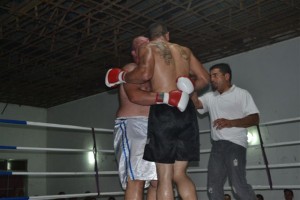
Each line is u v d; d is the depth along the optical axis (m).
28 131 10.36
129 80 2.06
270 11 5.49
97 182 3.62
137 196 2.30
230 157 2.86
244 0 5.20
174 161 2.00
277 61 6.14
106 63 7.49
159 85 2.05
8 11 5.04
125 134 2.35
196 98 2.74
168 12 5.27
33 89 9.27
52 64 7.47
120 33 6.00
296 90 5.83
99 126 9.30
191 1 4.98
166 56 2.08
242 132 2.92
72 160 9.77
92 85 9.03
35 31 5.71
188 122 2.04
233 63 6.79
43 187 10.20
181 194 2.05
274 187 3.55
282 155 5.82
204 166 6.67
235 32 6.11
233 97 2.98
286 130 5.84
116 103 8.94
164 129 1.98
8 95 9.66
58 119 10.55
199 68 2.27
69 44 6.38
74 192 9.50
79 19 5.48
